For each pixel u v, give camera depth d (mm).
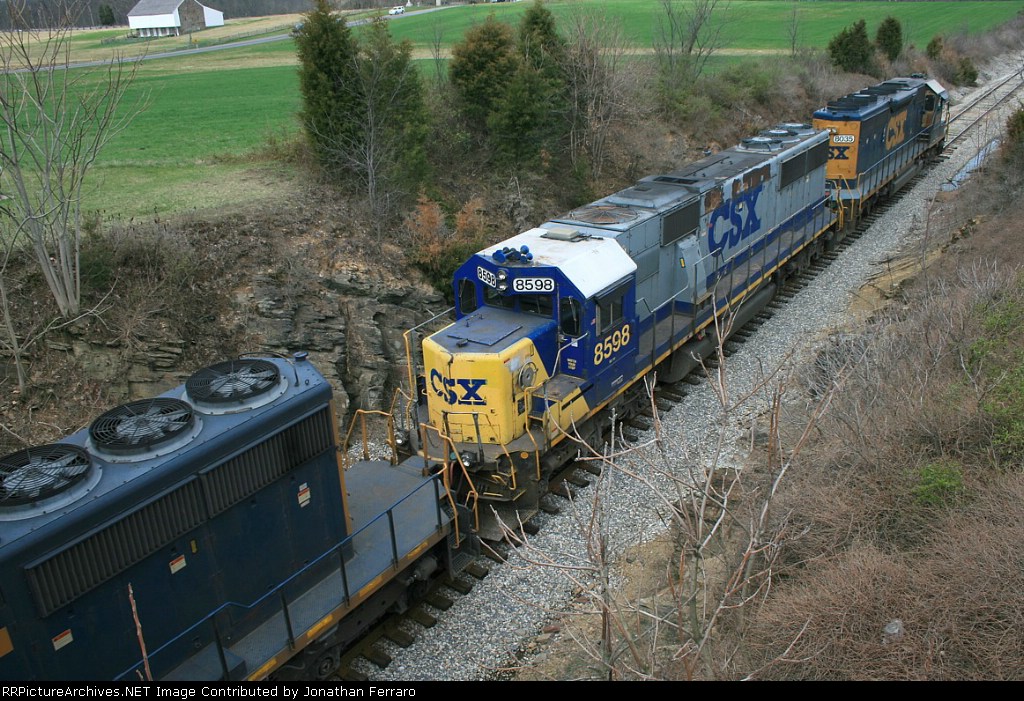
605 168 25078
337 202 17219
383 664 8844
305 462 8414
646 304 13758
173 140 21531
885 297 18359
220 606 7746
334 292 15148
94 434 7305
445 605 9734
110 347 12992
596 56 23516
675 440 13117
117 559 6766
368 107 17188
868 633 7320
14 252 13203
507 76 21266
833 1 79562
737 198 16797
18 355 12203
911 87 28000
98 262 13234
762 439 12586
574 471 12570
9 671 6145
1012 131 23656
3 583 6004
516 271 11734
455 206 19531
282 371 8805
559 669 8539
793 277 20828
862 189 23344
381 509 9867
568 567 6320
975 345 11742
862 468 9766
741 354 16469
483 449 10969
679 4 53062
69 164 16891
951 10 72188
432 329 16250
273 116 24672
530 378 11125
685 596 8125
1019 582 7191
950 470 9016
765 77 34531
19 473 6605
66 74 12602
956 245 19047
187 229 14695
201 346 13648
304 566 8570
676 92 30031
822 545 8805
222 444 7547
